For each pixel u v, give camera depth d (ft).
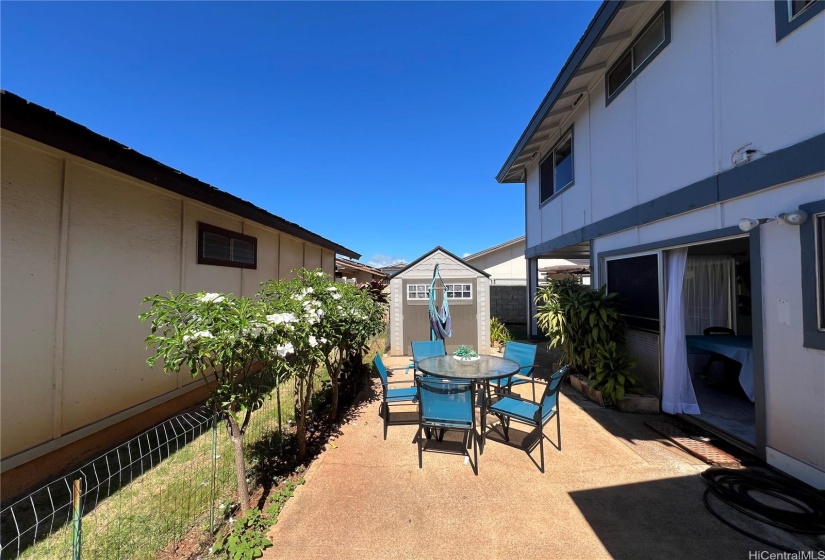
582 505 8.07
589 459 10.33
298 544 6.82
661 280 14.06
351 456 10.62
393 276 27.78
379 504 8.14
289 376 8.79
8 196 8.58
